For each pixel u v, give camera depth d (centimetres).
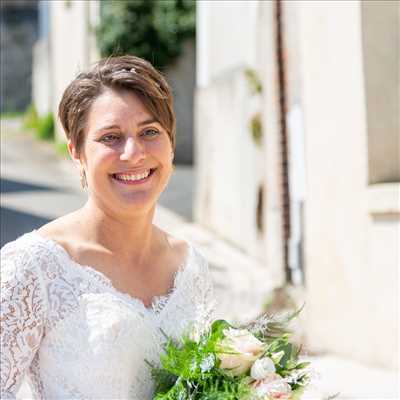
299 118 735
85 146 239
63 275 231
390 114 572
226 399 221
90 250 241
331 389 498
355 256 593
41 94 2312
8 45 2858
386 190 547
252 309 673
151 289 256
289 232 788
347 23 582
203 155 1182
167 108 243
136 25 1692
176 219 1222
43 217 1119
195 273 270
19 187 1379
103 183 237
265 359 230
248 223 945
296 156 754
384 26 568
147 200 241
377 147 571
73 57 1855
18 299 223
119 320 230
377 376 544
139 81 235
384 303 560
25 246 230
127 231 246
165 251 267
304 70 667
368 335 580
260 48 883
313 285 664
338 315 622
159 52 1697
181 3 1702
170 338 238
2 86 2853
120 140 237
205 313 255
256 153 899
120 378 229
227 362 230
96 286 234
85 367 226
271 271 833
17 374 225
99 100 235
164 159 243
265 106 859
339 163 607
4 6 2848
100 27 1706
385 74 571
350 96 586
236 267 886
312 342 654
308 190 667
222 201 1077
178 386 227
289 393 229
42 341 230
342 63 593
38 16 2867
